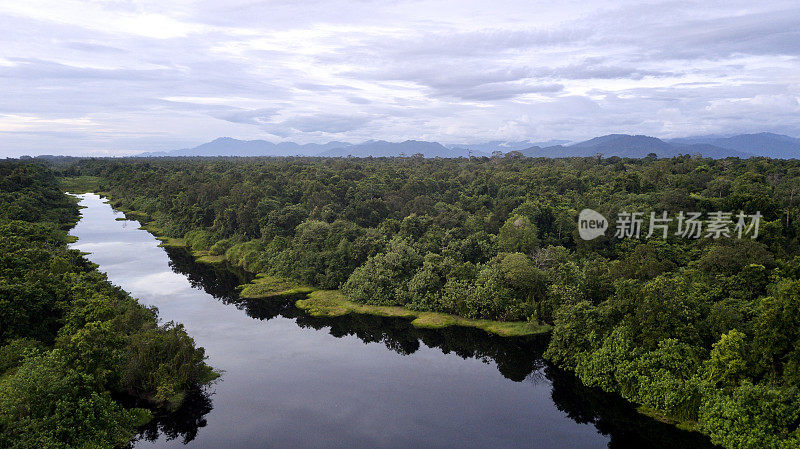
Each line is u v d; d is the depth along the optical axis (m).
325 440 36.56
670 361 38.59
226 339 56.19
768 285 46.03
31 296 45.56
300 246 82.38
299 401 42.38
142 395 41.34
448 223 82.44
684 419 37.19
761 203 66.94
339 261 76.38
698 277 51.59
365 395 43.62
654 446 36.19
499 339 55.81
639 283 45.94
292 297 72.50
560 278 58.66
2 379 36.69
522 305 59.12
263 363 50.03
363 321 63.03
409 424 38.91
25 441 29.09
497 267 63.09
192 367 43.84
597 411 41.34
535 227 76.06
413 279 66.94
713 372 36.16
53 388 31.66
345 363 50.53
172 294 72.56
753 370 34.97
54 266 57.22
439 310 63.91
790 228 62.75
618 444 36.41
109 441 34.25
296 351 53.28
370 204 98.75
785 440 30.28
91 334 37.28
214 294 73.19
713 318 40.53
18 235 73.12
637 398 39.94
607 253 71.50
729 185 83.94
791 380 32.69
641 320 41.31
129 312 48.00
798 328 33.28
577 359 45.34
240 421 39.06
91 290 51.72
